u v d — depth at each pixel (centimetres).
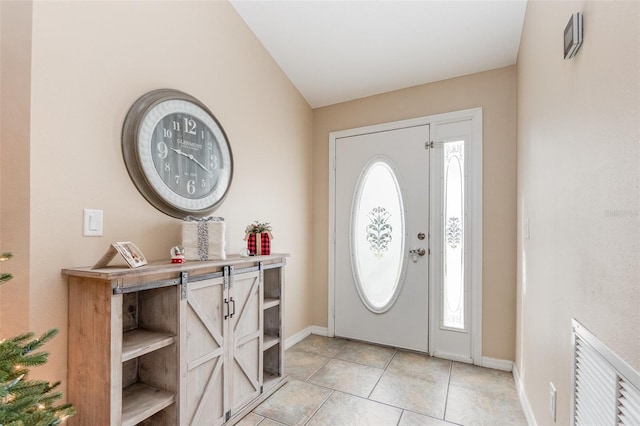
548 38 151
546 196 154
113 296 130
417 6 222
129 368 165
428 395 216
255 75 262
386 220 307
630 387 76
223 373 179
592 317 98
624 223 79
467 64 264
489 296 260
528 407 186
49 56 137
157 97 179
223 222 187
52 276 137
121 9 166
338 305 327
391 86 302
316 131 344
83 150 148
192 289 162
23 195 132
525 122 212
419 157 293
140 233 173
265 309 239
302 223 326
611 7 86
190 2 206
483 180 264
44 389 103
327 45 266
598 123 94
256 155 263
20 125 132
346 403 206
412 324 291
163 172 181
